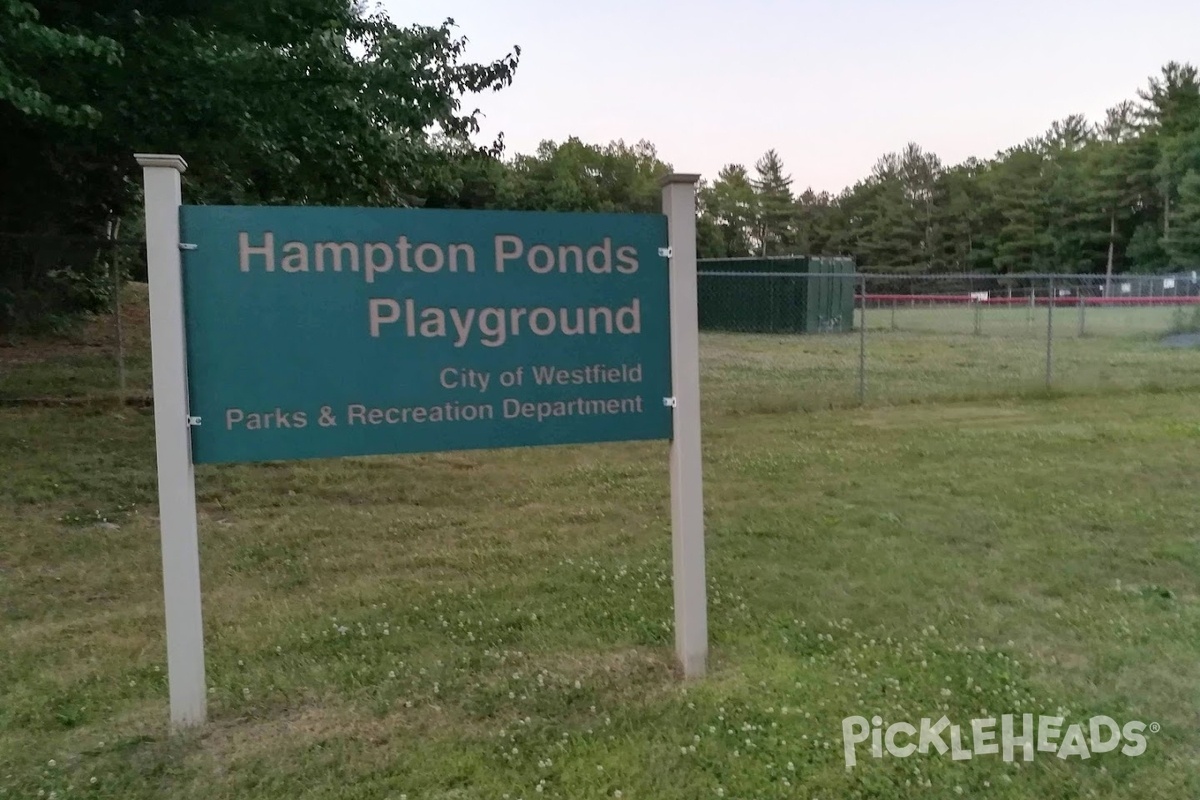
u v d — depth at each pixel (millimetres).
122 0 9164
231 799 3234
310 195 12086
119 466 8250
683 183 4035
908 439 10398
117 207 16031
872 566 5770
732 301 27625
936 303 43906
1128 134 68188
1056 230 60906
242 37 10164
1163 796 3229
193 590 3646
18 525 6566
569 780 3312
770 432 10969
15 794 3240
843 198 76500
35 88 7613
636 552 6117
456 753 3492
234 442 3625
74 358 14055
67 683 4121
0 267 14414
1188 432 10672
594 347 3984
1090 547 6113
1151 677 4141
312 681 4105
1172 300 27000
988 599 5188
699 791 3252
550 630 4719
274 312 3631
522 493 7812
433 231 3779
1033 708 3828
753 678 4109
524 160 68750
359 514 7086
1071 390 14359
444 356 3807
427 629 4742
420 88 11164
